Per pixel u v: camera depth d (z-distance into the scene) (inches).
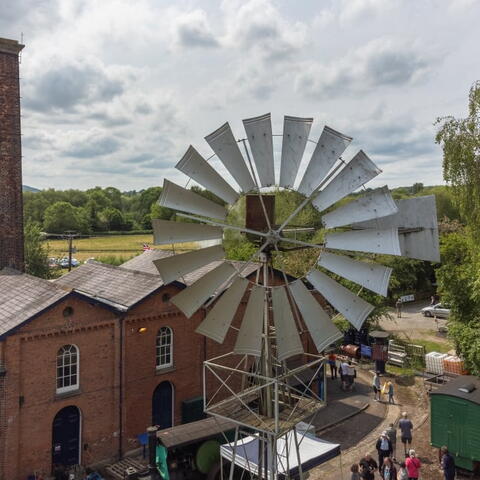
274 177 504.7
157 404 938.1
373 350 1320.1
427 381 1166.3
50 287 846.5
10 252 1229.7
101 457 852.0
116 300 935.0
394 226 527.2
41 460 782.5
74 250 2556.6
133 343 892.6
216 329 517.0
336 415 1035.3
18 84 1232.2
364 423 1002.7
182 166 502.3
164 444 730.2
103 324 849.5
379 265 494.6
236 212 1363.2
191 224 528.7
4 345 738.2
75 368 828.0
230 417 521.3
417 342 1579.7
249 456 681.6
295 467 650.2
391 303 2132.1
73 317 812.0
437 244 498.9
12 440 745.6
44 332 779.4
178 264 529.0
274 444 469.1
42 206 6038.4
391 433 823.7
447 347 1514.5
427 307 2065.7
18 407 753.0
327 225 513.7
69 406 820.6
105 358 856.9
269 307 561.0
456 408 807.7
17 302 845.2
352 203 499.8
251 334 499.5
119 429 871.7
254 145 505.4
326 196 503.5
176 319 954.1
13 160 1229.7
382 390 1139.9
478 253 970.7
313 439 733.9
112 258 3137.3
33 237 2214.6
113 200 7741.1
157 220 504.4
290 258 1487.5
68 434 820.0
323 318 510.6
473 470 791.7
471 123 956.6
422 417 1026.1
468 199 961.5
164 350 949.2
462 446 799.1
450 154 959.6
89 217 5531.5
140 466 821.9
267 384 486.6
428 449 877.8
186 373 970.1
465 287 1056.2
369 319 1475.1
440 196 2797.7
